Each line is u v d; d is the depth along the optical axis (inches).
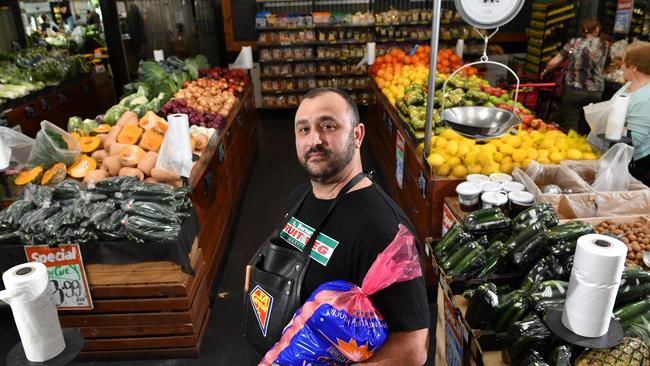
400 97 177.2
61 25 295.3
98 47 308.8
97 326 102.7
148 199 99.0
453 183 114.7
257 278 57.7
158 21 333.4
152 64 219.3
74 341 64.1
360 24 317.4
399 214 54.7
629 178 107.5
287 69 331.6
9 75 221.3
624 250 46.6
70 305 99.5
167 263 97.3
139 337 104.8
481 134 96.3
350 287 48.8
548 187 104.6
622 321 56.0
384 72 230.5
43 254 94.3
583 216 97.7
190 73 233.1
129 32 330.0
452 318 74.4
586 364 50.0
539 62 298.4
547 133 131.6
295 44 322.3
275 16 321.7
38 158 115.5
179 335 104.8
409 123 149.6
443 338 80.8
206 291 117.2
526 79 292.8
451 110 112.9
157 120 133.6
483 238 73.5
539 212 73.8
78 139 126.3
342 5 331.0
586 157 119.3
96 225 92.4
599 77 217.9
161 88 201.2
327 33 324.5
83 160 118.3
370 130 262.8
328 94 53.8
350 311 46.8
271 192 205.6
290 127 309.7
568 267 64.8
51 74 242.7
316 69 332.8
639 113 134.6
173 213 97.0
